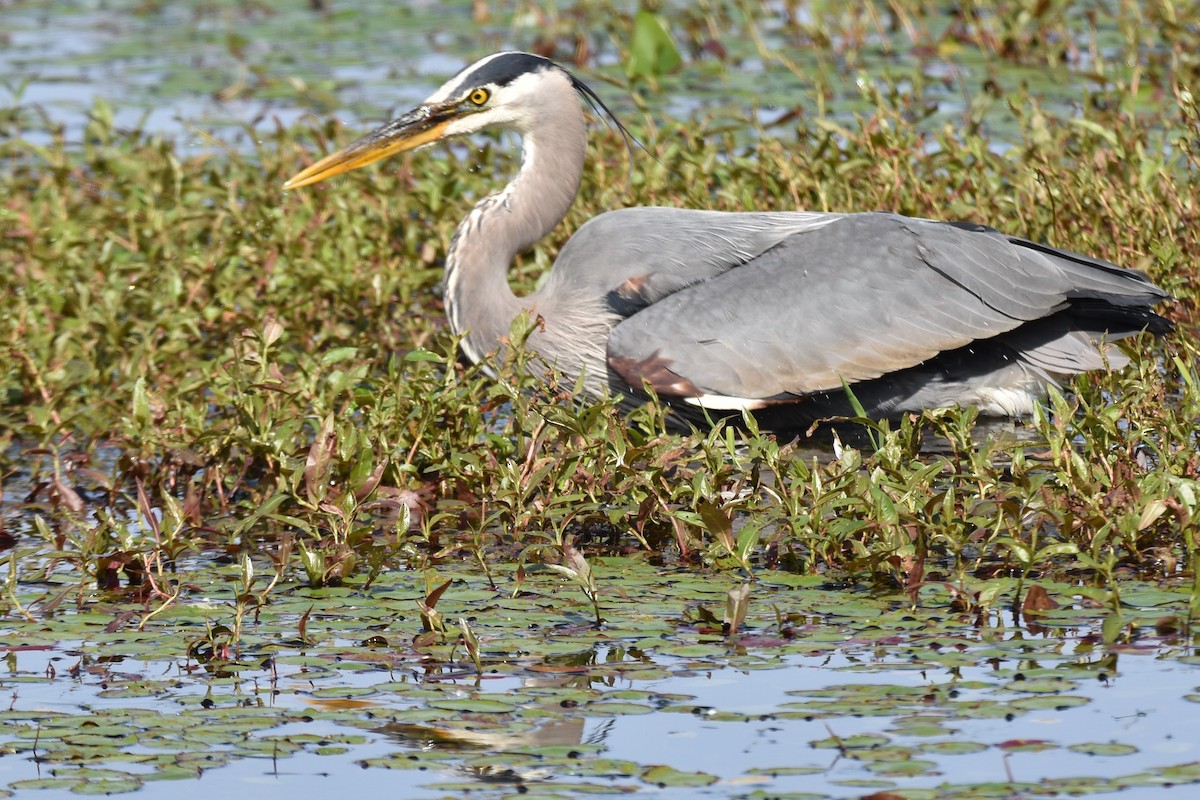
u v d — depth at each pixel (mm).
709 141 18656
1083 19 22828
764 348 12180
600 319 12867
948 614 9195
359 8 27312
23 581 10281
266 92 21922
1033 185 14836
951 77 20750
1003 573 9734
